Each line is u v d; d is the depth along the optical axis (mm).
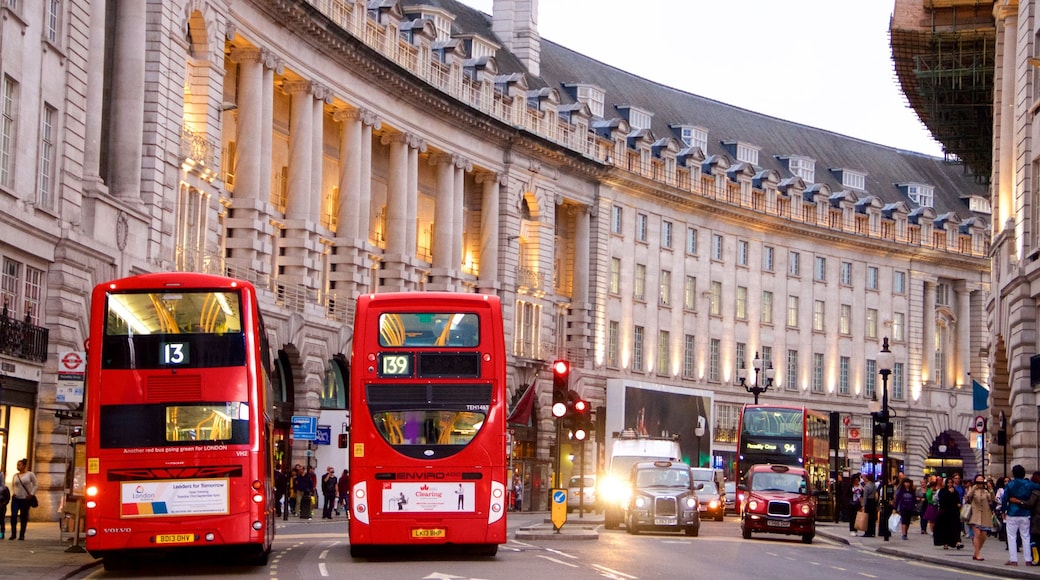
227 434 26719
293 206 58375
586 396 83688
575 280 84688
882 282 109000
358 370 30594
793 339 102438
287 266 58062
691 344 94375
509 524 54250
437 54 71938
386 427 30344
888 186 115000
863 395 107250
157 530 26406
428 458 30266
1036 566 32125
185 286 27141
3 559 27688
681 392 82312
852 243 106188
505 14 86688
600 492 69062
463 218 76125
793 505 44281
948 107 63438
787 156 107688
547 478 79500
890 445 107875
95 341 26812
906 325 110562
